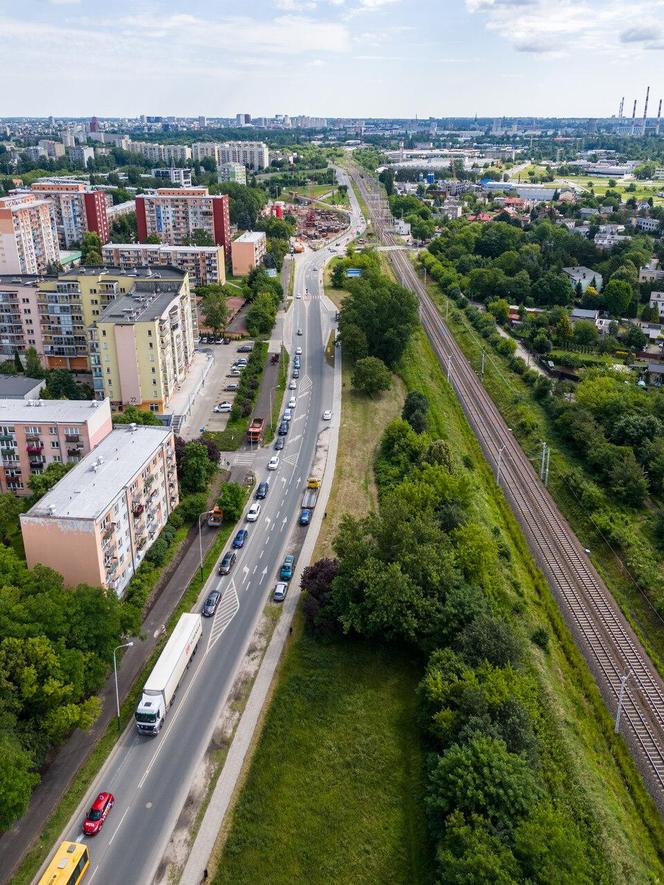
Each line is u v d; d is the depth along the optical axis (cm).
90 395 19262
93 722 9031
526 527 15150
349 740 9262
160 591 11950
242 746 9144
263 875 7638
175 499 14038
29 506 13038
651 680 11275
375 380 19675
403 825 8238
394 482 15200
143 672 10231
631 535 14700
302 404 19550
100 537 10656
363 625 10550
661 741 10219
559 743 9331
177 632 10281
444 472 14050
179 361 19438
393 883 7650
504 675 9319
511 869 7006
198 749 9075
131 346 17275
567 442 18850
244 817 8219
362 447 17225
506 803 7662
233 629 11156
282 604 11725
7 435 13438
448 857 7200
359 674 10312
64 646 8881
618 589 13400
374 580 10556
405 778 8788
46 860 7606
